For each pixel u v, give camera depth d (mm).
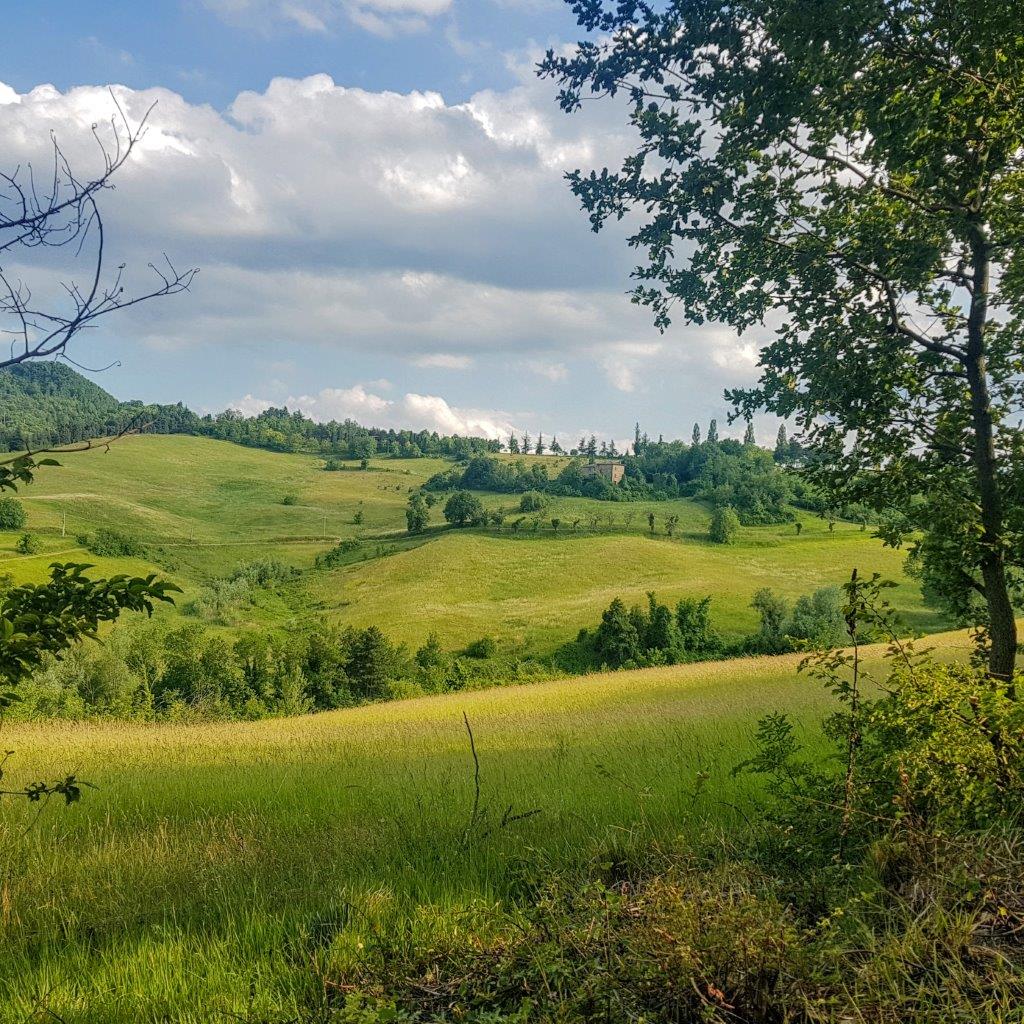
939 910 3297
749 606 104312
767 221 6953
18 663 4195
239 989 4020
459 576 133750
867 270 6785
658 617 90125
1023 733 4184
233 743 18719
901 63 5543
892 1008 2881
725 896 3963
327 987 4031
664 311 7621
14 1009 4012
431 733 20047
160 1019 3844
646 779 8977
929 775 4383
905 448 7113
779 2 5465
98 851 7430
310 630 97062
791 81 5902
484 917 4512
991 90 5398
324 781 11367
